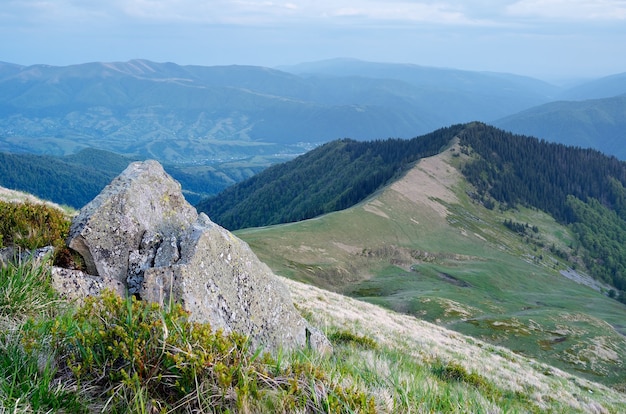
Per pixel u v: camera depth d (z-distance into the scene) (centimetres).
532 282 16650
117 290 851
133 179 1031
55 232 859
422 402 590
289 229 14862
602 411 2327
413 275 14075
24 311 615
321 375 546
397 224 17650
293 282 3872
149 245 945
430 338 2969
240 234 14338
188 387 466
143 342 483
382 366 797
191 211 1149
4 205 873
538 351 7225
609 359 7106
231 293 935
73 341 492
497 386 1959
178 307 568
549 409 1855
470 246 18538
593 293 17275
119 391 440
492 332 7794
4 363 457
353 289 12088
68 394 437
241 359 518
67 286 762
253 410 466
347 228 15825
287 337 1036
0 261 716
